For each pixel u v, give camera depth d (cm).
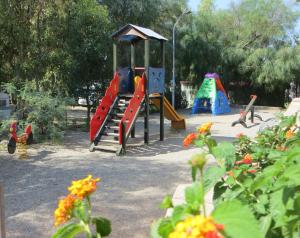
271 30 2444
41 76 1346
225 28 2567
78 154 952
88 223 167
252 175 226
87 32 1439
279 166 185
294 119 400
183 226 93
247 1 2550
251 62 2395
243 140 381
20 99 1139
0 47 1306
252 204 178
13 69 1358
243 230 113
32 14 1255
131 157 924
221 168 211
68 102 1163
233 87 2606
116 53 1116
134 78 1167
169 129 1430
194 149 1031
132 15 1812
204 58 2430
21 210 542
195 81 2522
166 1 2216
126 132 983
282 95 2558
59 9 1280
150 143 1130
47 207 554
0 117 1188
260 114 2025
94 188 169
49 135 1101
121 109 1058
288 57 2297
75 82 1443
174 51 2120
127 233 457
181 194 398
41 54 1308
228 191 206
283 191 164
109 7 1775
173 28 2059
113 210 538
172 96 2109
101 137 1071
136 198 593
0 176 736
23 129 1079
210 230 91
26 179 713
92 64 1483
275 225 160
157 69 1130
